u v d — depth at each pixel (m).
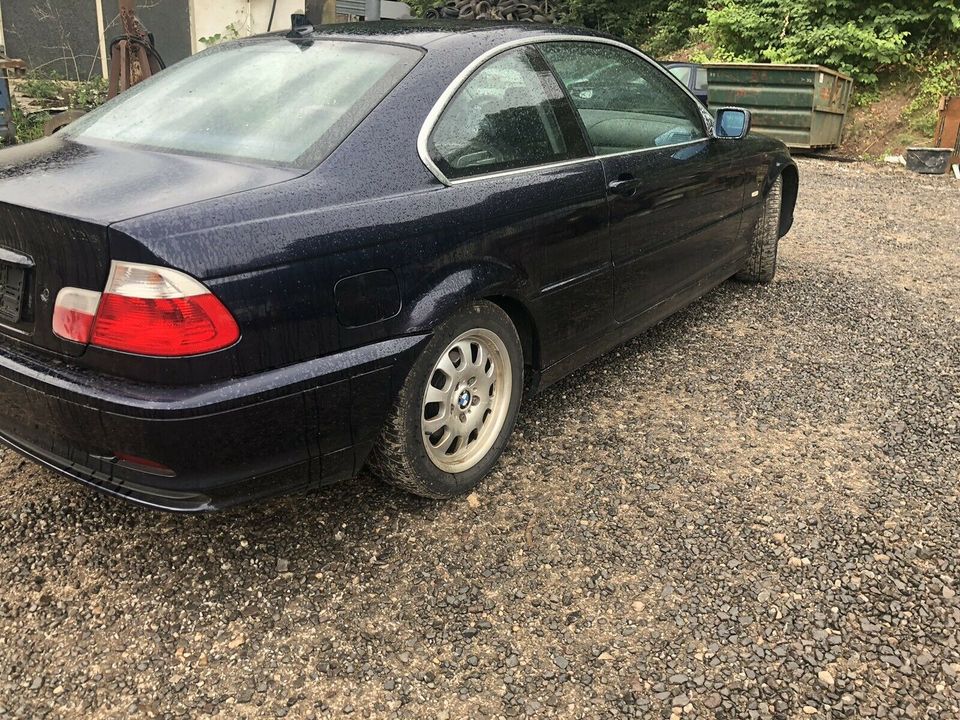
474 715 2.00
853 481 3.00
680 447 3.21
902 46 11.71
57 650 2.17
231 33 13.35
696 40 15.07
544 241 2.92
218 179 2.26
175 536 2.63
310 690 2.07
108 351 2.04
